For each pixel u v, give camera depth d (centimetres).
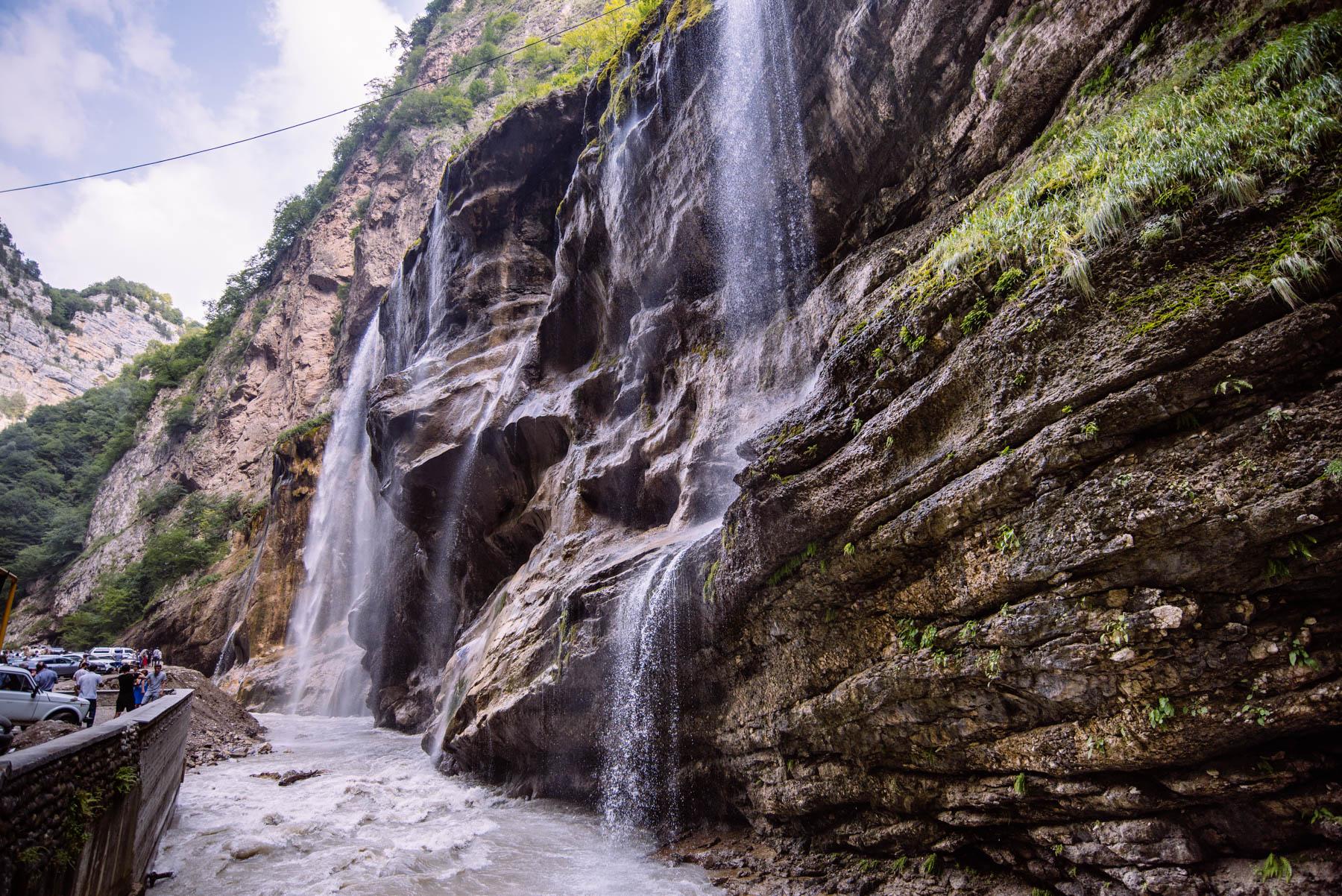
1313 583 470
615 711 1111
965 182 1098
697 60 1534
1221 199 530
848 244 1288
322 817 1159
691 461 1354
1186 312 514
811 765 812
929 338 695
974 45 1075
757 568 840
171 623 4938
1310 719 468
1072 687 552
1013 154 1028
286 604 4066
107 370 18600
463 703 1534
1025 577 573
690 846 957
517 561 2078
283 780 1496
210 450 6819
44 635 6700
